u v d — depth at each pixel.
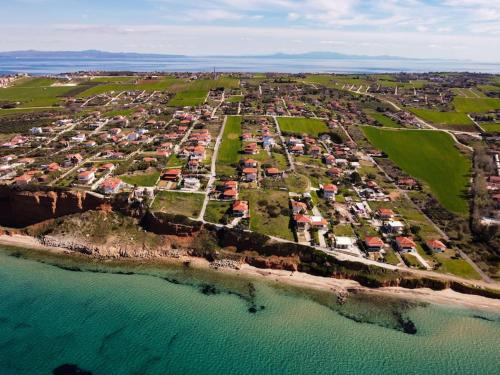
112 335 71.75
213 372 64.50
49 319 75.50
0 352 67.56
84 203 111.06
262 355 68.12
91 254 98.69
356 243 98.25
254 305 80.69
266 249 95.38
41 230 107.62
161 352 68.25
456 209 118.50
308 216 108.06
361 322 76.62
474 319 77.94
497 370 66.25
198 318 76.56
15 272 90.88
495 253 95.56
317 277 90.00
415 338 72.81
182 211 108.12
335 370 65.50
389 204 119.94
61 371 64.06
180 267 94.25
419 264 91.00
